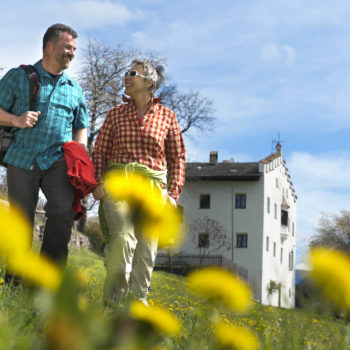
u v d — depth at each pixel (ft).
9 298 5.10
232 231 126.82
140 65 12.08
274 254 141.28
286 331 3.47
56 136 10.98
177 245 3.25
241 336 2.85
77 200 11.06
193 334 3.56
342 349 3.36
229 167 135.85
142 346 1.72
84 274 1.68
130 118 11.90
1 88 10.85
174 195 12.34
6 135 10.81
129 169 11.35
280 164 145.38
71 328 1.44
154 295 16.21
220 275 2.48
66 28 11.19
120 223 9.89
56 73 11.21
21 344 1.89
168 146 12.49
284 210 149.48
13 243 1.69
